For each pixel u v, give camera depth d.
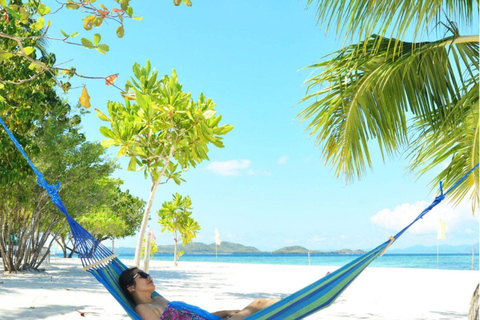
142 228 8.67
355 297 12.36
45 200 17.70
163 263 38.47
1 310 8.10
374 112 5.77
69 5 3.98
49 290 11.77
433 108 5.57
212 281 18.00
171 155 8.65
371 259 4.07
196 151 8.71
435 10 4.09
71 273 19.31
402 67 5.51
